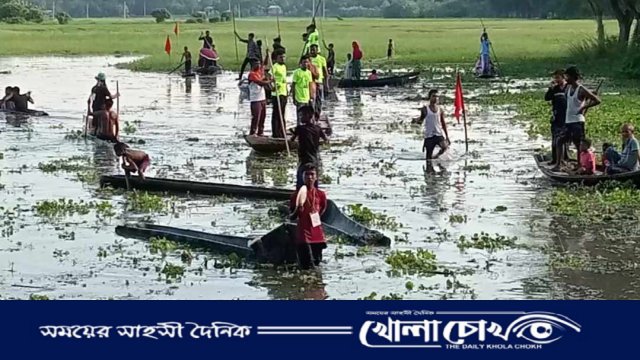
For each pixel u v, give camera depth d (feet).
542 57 197.67
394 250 48.91
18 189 64.95
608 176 62.64
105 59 212.43
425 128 74.84
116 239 51.65
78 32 330.75
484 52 154.20
